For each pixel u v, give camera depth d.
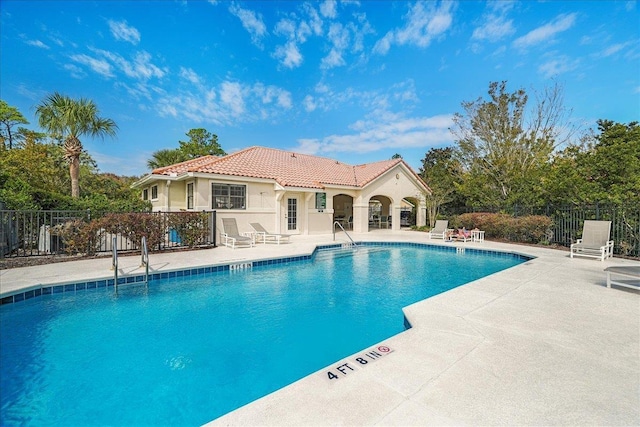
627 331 4.53
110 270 8.66
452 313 5.33
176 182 17.39
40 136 23.89
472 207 22.31
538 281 7.81
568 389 3.01
